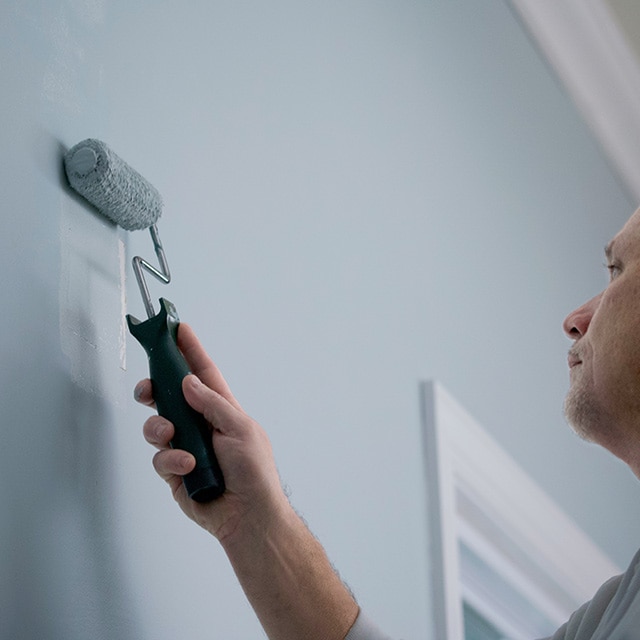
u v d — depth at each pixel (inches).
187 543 52.2
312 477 64.5
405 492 74.7
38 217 46.3
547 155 113.4
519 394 96.2
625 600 43.1
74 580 44.4
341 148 77.7
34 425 43.9
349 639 49.9
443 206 91.0
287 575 49.3
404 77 90.4
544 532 95.4
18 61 47.3
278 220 67.4
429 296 85.2
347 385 70.7
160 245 51.6
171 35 60.9
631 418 53.1
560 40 117.1
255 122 67.6
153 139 56.9
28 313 44.7
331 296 71.4
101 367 48.9
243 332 61.1
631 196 128.6
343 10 83.5
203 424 45.8
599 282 116.7
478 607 100.8
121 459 49.0
